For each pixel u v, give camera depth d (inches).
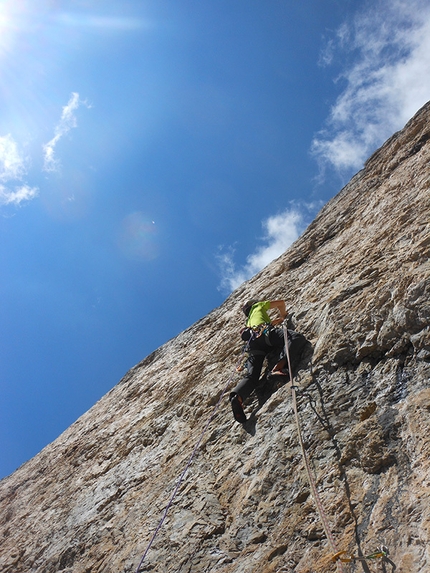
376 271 205.2
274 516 146.6
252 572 134.4
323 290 235.5
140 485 222.4
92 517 228.4
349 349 176.4
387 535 114.9
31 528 274.2
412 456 126.8
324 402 167.0
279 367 195.2
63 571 207.5
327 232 327.0
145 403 312.3
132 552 178.1
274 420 180.1
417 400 138.8
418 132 326.0
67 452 349.7
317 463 149.1
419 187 245.6
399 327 163.2
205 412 232.4
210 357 289.1
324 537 128.4
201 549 155.7
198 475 191.5
